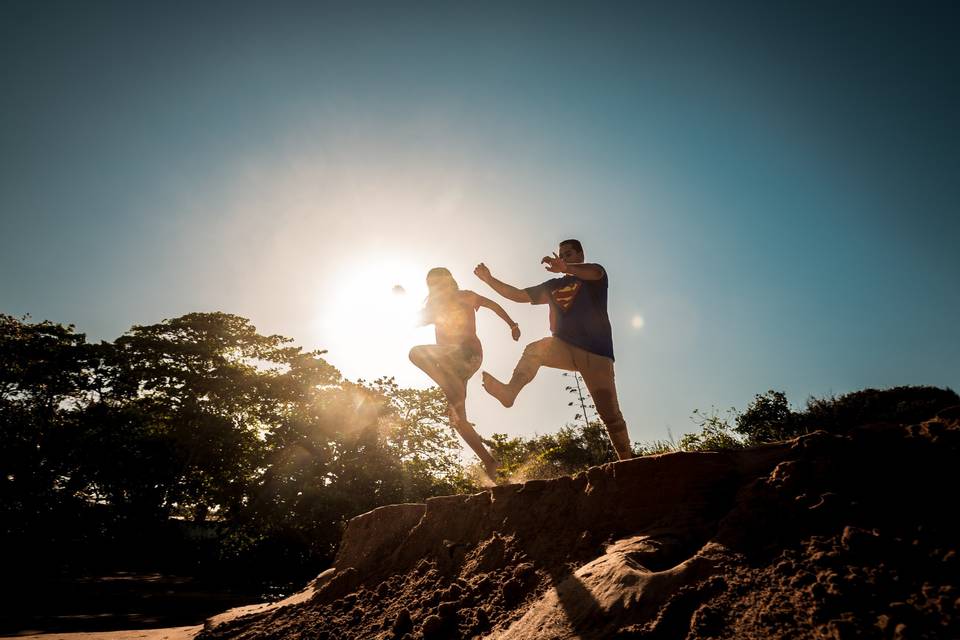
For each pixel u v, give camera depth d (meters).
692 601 2.06
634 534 2.86
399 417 21.92
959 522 1.99
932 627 1.59
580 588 2.48
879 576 1.86
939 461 2.29
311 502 18.89
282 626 4.23
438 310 4.29
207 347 25.62
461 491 20.84
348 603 4.17
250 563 20.02
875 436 2.58
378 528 5.38
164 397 24.78
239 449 21.50
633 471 3.20
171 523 23.06
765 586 2.01
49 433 21.14
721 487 2.91
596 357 3.59
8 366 21.98
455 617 3.00
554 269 3.75
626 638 2.00
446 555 3.96
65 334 24.38
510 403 3.54
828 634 1.69
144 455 21.52
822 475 2.48
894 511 2.16
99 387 24.11
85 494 21.86
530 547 3.35
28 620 11.83
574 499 3.50
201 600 16.25
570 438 14.64
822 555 2.02
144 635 6.13
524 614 2.68
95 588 18.25
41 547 19.97
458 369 3.95
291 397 22.36
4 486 19.59
